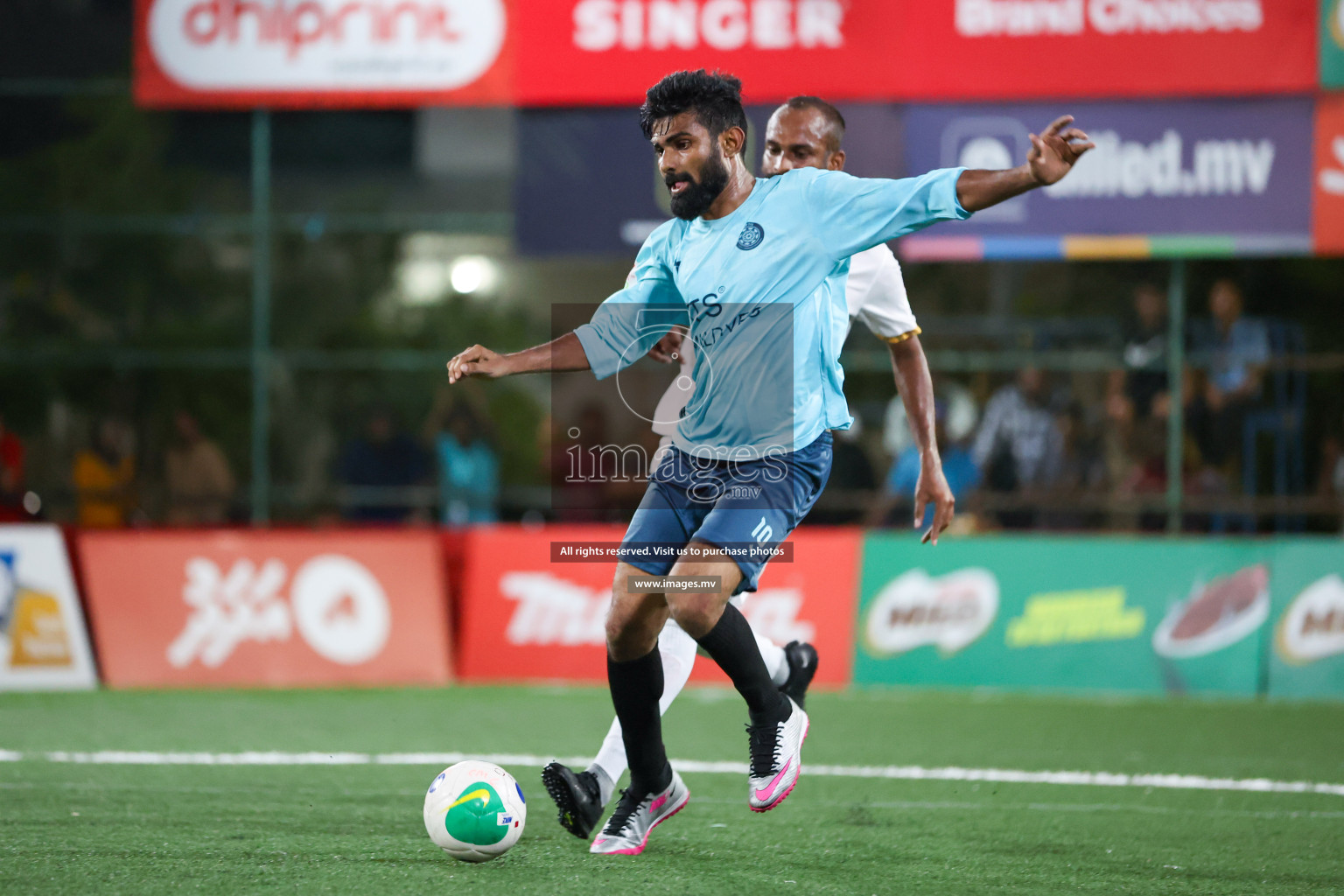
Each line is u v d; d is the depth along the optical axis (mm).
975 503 27156
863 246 10672
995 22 24891
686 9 25484
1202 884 10930
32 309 36156
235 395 36438
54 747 17531
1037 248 25031
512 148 38156
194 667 23797
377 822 12859
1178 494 26000
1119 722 20484
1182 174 24812
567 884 10438
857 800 14586
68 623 23688
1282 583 23656
